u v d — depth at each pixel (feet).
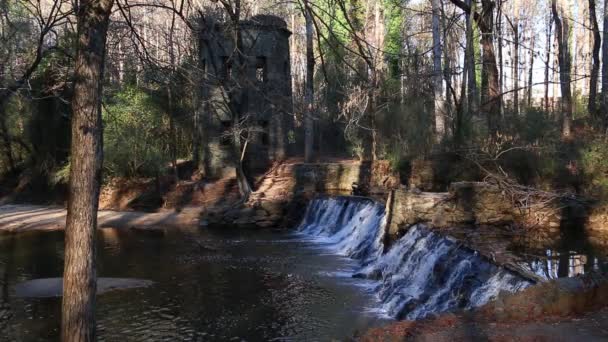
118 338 37.24
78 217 23.68
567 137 64.49
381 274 52.11
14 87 28.84
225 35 32.65
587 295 25.20
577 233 50.19
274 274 54.34
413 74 50.65
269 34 104.27
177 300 45.68
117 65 41.22
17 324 40.09
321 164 98.37
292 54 159.43
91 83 23.67
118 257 63.62
